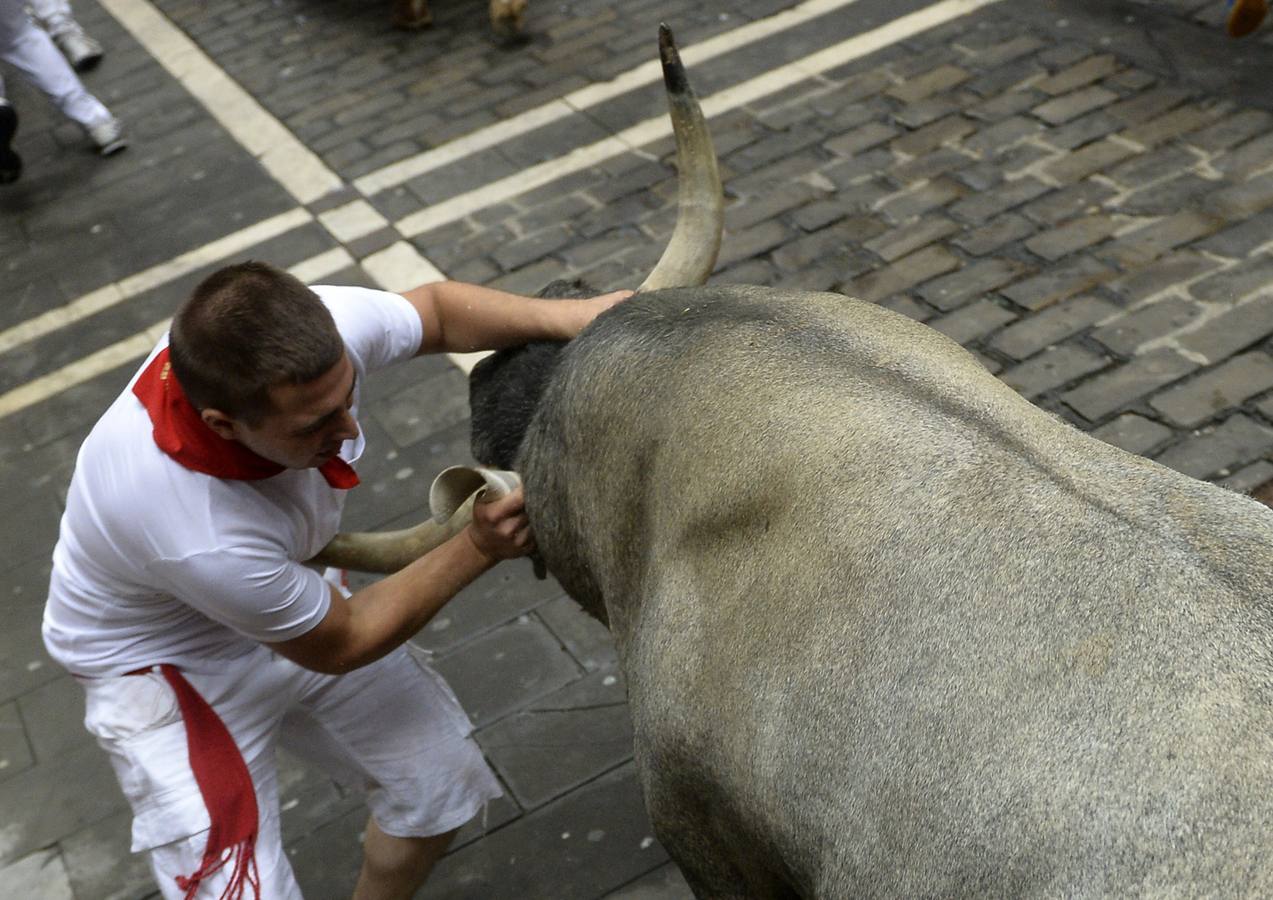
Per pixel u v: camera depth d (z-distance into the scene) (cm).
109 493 231
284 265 576
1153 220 484
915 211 520
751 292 236
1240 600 156
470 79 693
